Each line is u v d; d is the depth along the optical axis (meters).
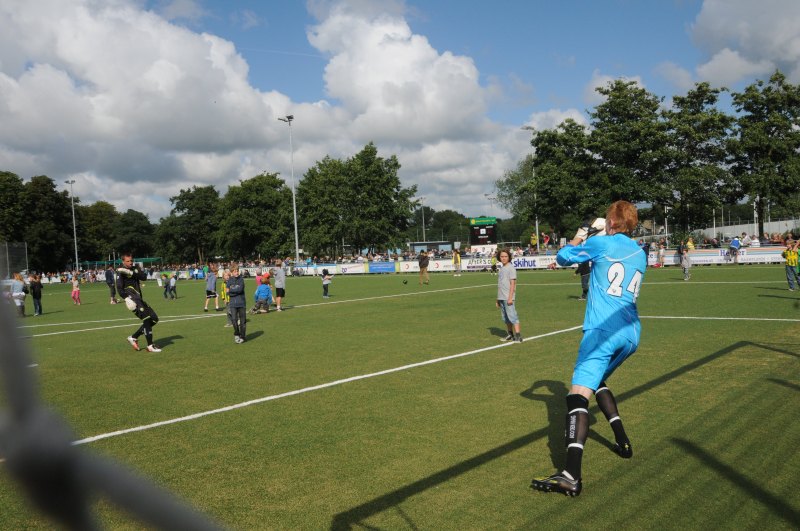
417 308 18.56
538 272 38.38
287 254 68.62
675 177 40.19
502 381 7.92
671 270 32.59
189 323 17.14
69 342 13.62
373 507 4.22
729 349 9.20
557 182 43.41
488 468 4.88
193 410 7.04
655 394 6.82
